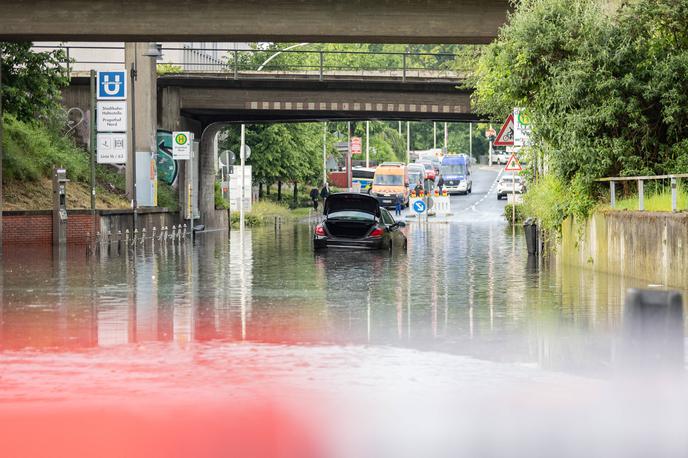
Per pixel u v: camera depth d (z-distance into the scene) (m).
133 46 88.38
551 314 28.36
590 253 45.03
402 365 20.08
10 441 14.16
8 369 19.72
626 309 12.92
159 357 21.11
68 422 15.28
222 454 13.41
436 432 14.53
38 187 79.94
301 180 150.12
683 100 45.03
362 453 13.41
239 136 137.12
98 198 84.38
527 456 13.22
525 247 64.69
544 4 47.75
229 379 18.62
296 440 14.10
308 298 33.00
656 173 45.19
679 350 12.70
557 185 48.62
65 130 98.56
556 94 46.12
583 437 14.20
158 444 13.94
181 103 96.06
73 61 82.12
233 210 113.31
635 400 15.75
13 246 66.50
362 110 95.19
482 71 57.75
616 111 45.16
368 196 60.53
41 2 59.28
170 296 33.56
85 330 25.20
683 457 13.17
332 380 18.48
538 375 18.95
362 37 59.28
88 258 54.06
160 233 81.12
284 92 95.50
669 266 34.88
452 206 150.00
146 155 88.44
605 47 45.72
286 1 58.97
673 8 45.78
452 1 58.69
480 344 22.80
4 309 29.67
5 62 77.38
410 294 34.31
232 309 29.81
